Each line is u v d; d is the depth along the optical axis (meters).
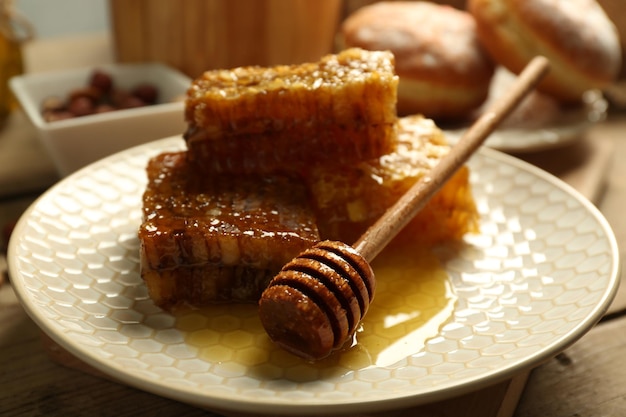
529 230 0.49
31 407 0.42
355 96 0.47
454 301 0.45
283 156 0.48
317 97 0.47
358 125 0.47
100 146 0.59
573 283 0.44
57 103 0.66
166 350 0.41
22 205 0.58
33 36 0.73
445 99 0.65
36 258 0.44
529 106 0.69
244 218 0.44
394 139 0.50
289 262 0.41
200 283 0.44
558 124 0.66
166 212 0.45
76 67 0.80
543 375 0.44
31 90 0.67
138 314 0.43
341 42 0.70
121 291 0.44
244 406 0.36
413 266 0.48
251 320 0.43
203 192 0.46
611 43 0.68
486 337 0.42
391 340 0.42
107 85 0.68
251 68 0.50
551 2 0.66
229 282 0.44
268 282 0.44
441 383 0.37
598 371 0.45
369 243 0.43
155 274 0.43
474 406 0.41
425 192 0.46
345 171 0.48
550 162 0.63
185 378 0.38
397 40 0.66
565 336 0.39
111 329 0.41
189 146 0.48
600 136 0.70
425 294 0.45
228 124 0.47
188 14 0.70
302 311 0.39
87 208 0.49
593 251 0.45
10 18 0.71
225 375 0.39
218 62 0.71
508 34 0.66
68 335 0.39
